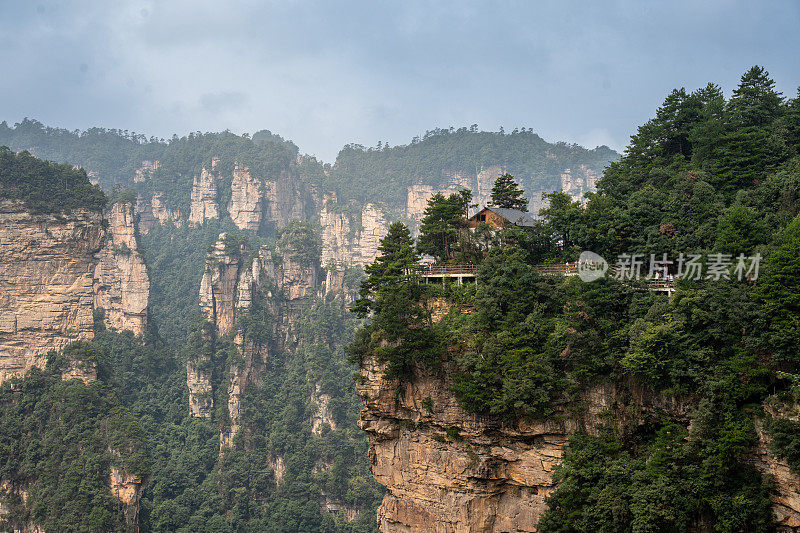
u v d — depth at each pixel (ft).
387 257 281.13
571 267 266.57
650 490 196.24
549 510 217.36
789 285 198.80
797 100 311.68
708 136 304.91
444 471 240.94
